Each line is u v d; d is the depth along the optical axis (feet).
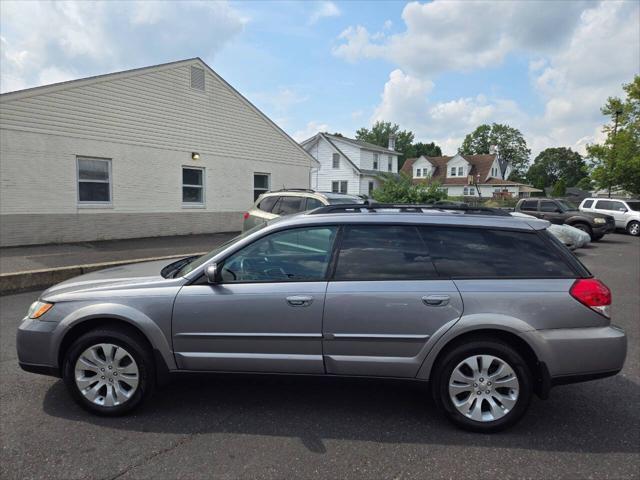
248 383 13.03
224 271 11.07
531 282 10.30
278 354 10.62
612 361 10.04
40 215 37.19
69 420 10.70
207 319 10.62
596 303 10.11
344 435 10.15
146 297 10.79
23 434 10.02
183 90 47.55
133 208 43.93
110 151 41.60
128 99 42.63
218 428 10.40
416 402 11.90
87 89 39.45
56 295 11.24
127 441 9.78
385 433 10.26
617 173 81.46
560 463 9.11
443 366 10.28
